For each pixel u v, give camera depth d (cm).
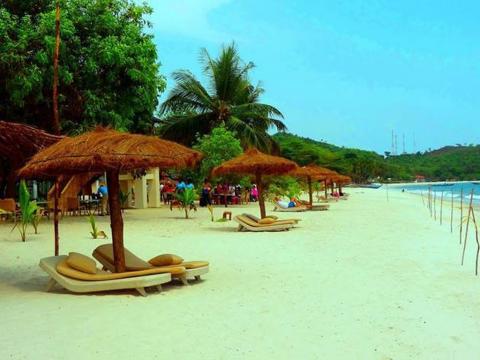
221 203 3303
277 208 2742
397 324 654
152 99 2284
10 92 1923
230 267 1040
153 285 804
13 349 561
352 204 3525
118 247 858
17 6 2075
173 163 839
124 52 2073
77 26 2086
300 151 6862
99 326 642
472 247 1332
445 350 563
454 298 787
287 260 1123
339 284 881
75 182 2353
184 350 557
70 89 2095
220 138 3072
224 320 669
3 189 2227
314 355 544
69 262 833
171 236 1559
